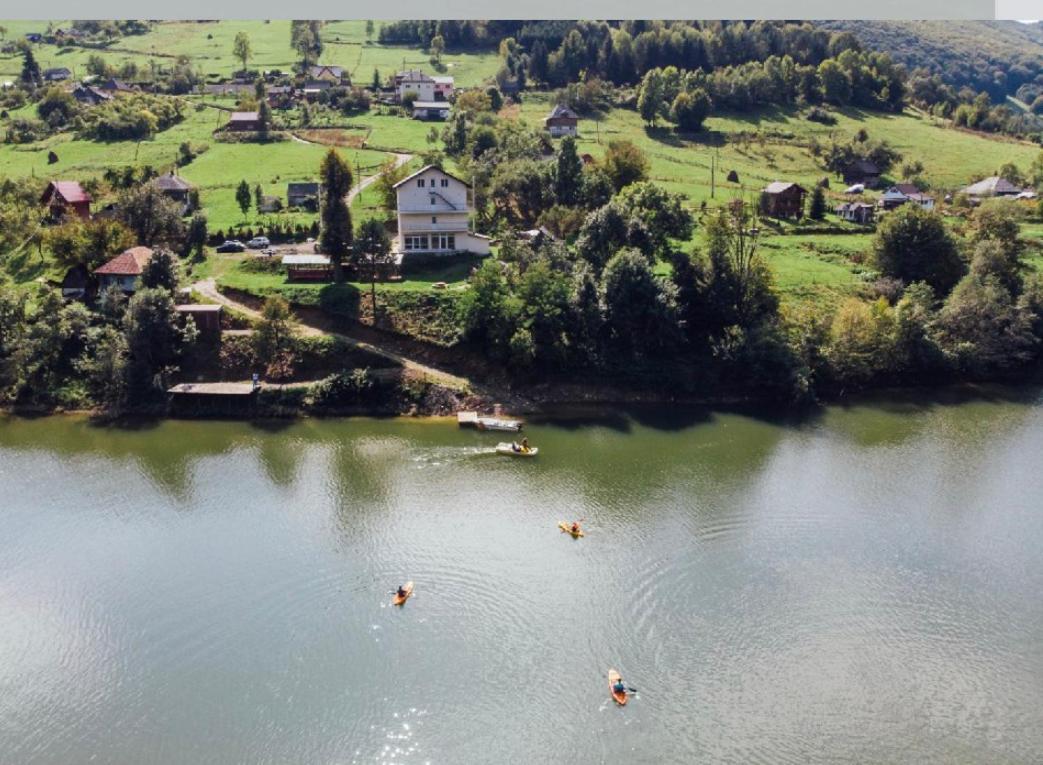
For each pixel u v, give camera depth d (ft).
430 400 337.72
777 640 204.13
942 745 175.52
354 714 179.42
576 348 358.64
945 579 230.27
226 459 295.69
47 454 298.97
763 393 360.89
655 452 306.55
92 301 380.37
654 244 422.00
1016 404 361.30
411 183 426.51
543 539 244.01
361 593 217.77
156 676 190.19
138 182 505.25
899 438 323.98
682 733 176.55
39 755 169.37
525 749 171.53
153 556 234.38
